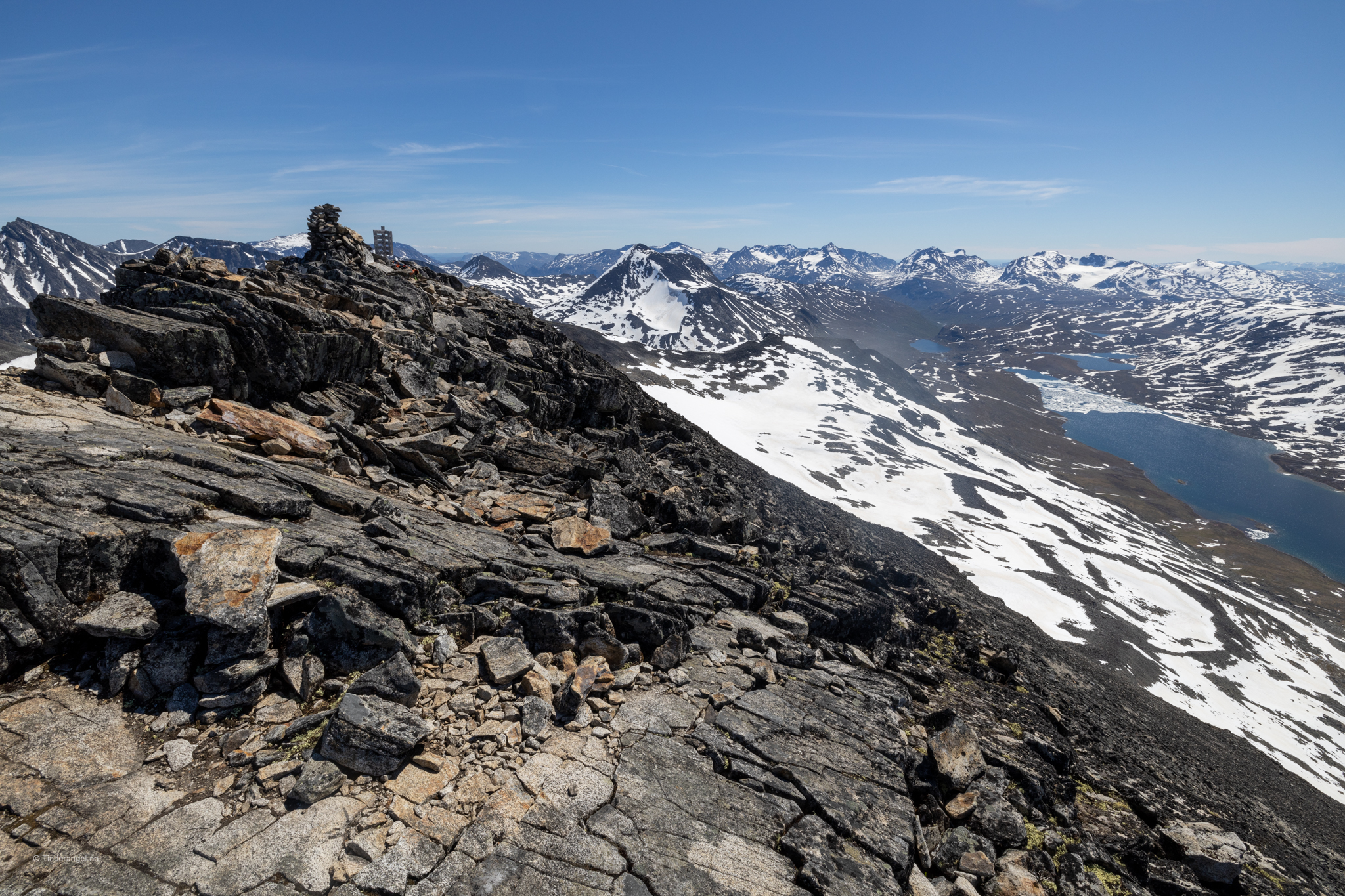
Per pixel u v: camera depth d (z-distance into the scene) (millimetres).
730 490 32031
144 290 17250
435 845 7344
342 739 8023
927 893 8586
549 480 20531
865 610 18969
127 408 13984
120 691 8328
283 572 9812
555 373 31219
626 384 39969
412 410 21594
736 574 17000
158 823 6965
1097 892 9906
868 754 10945
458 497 17188
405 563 11094
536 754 9102
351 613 9445
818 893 7680
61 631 8289
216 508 10844
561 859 7500
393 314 27328
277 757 8047
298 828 7207
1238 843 13125
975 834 10258
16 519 8453
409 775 8172
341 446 16703
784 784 9555
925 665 18719
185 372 15539
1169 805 15727
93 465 10609
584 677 10453
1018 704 18484
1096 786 14883
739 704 11398
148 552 9164
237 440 14523
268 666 8859
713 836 8297
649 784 8969
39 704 7855
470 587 12039
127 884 6297
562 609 12031
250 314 17016
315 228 32938
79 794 7047
